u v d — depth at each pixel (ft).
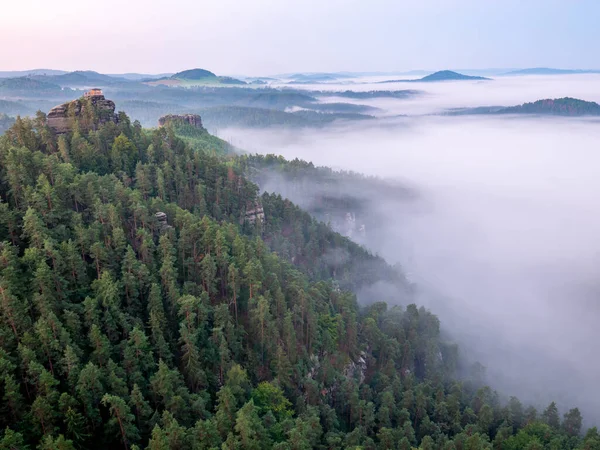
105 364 247.29
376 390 366.43
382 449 282.15
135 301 296.10
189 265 344.08
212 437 220.64
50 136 457.27
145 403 229.25
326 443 275.80
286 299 370.73
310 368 337.93
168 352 271.69
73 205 358.64
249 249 377.30
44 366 235.20
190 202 483.92
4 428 208.54
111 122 525.75
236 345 304.71
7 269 255.70
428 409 347.15
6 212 297.74
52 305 256.11
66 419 209.97
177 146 611.88
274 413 274.98
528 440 303.27
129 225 367.66
